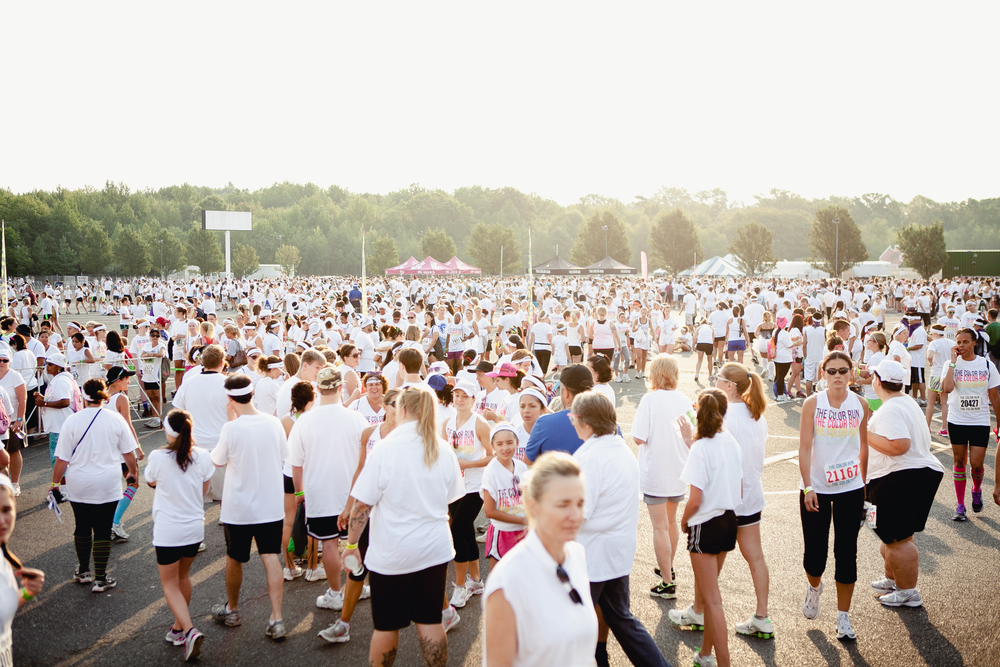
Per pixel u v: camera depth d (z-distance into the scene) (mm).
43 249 78000
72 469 5379
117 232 89625
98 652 4469
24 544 6441
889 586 5207
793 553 6023
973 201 177750
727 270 71875
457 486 4062
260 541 4711
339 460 5035
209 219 64000
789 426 10922
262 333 13312
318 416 5051
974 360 6723
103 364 11594
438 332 15344
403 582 3801
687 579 5535
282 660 4344
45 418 8195
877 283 42594
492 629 2232
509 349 8695
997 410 6688
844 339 9625
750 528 4590
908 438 4789
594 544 3666
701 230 147750
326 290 45844
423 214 143875
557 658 2242
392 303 30172
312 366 6512
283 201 165125
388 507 3840
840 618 4512
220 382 7211
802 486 4730
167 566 4516
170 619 4953
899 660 4219
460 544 5109
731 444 4145
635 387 14914
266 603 5230
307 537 5723
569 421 4383
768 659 4250
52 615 4996
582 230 83188
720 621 3961
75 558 6102
